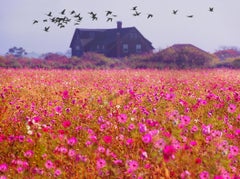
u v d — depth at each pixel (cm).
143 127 755
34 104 1146
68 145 752
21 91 1512
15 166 674
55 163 683
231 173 659
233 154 683
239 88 1738
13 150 755
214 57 5334
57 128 896
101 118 911
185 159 654
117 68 4991
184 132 816
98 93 1491
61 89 1656
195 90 1574
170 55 5181
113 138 785
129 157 689
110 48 8331
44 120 980
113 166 671
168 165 645
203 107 1136
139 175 620
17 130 868
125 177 627
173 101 1196
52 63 5075
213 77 2517
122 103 1205
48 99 1302
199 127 905
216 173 630
